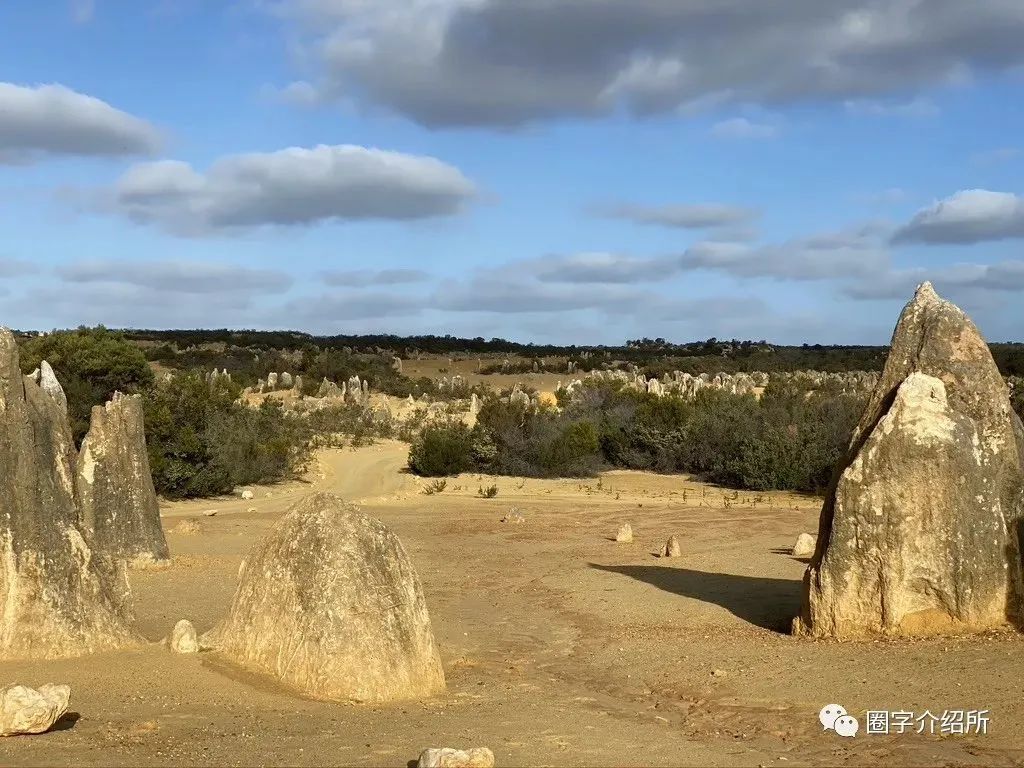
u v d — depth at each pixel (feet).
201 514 114.93
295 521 38.75
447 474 159.94
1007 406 46.88
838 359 383.04
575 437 162.61
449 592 67.36
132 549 68.44
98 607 40.27
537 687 40.01
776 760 28.45
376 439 208.95
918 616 44.29
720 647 45.62
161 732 29.37
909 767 27.50
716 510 114.93
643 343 571.28
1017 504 45.19
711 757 28.73
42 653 38.19
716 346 511.81
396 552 38.50
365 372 320.09
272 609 38.17
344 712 33.47
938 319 47.98
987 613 43.57
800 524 100.32
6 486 38.68
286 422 197.88
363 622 36.65
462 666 44.34
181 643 39.50
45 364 43.16
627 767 27.35
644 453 170.19
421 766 24.82
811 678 38.32
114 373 141.90
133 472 69.26
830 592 45.68
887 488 44.42
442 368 398.01
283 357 370.94
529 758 28.04
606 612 57.41
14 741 27.37
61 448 40.83
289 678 36.55
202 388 148.15
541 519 108.68
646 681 40.60
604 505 122.72
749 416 163.53
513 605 61.87
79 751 26.55
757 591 61.21
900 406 44.75
